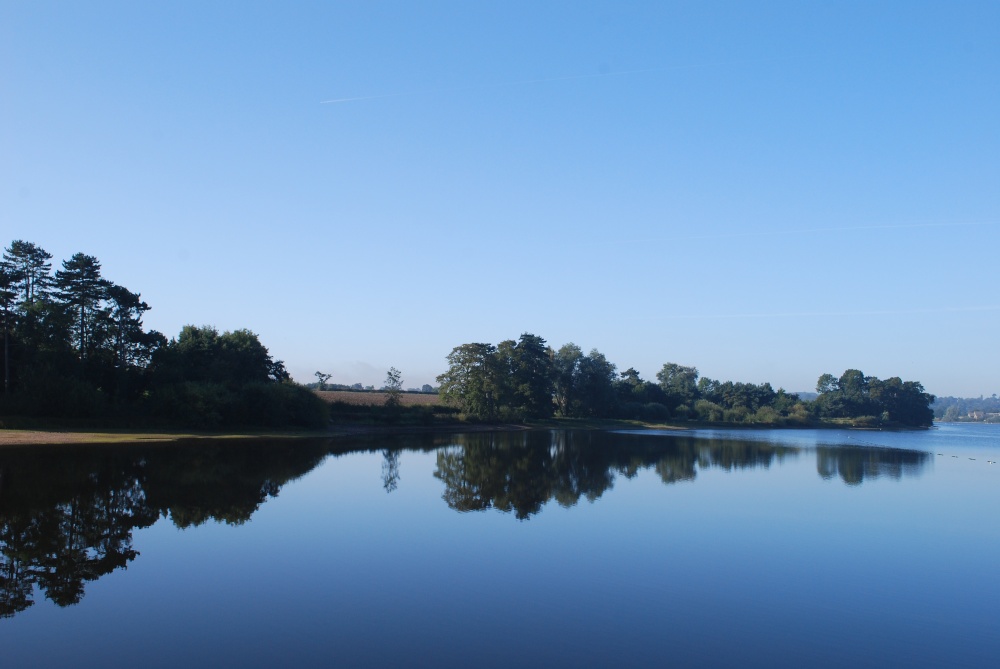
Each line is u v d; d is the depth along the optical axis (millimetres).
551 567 21172
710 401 191625
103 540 23125
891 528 29344
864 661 14648
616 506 33156
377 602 17344
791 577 21047
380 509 30484
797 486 43188
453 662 13719
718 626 16453
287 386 86125
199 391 75875
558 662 13914
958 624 17156
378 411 107375
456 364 123938
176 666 13164
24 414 65062
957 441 123188
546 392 138875
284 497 32969
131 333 79500
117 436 62906
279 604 17000
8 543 22406
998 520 32000
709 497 37000
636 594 18719
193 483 36344
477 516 29391
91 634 14758
